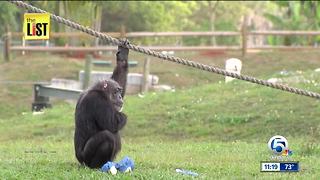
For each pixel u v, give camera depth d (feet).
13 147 68.28
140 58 155.94
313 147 60.75
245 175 46.50
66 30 171.42
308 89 89.97
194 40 234.17
